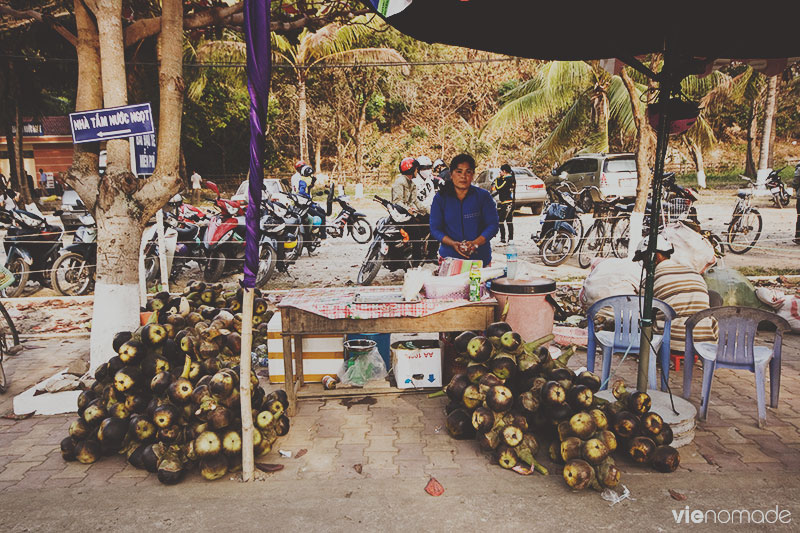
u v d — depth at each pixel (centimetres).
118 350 392
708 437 396
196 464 365
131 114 449
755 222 1423
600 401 371
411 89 3209
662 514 308
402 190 870
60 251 914
